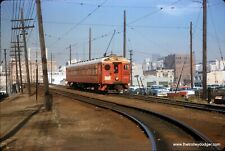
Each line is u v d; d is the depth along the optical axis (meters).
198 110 21.28
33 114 22.88
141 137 13.02
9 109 29.33
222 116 18.38
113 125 16.41
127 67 40.00
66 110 24.41
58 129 15.60
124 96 35.81
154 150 10.00
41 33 24.33
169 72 150.75
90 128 15.65
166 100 28.97
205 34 31.22
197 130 14.06
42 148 11.38
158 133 13.76
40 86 82.75
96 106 26.39
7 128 17.17
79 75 49.09
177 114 19.94
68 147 11.38
